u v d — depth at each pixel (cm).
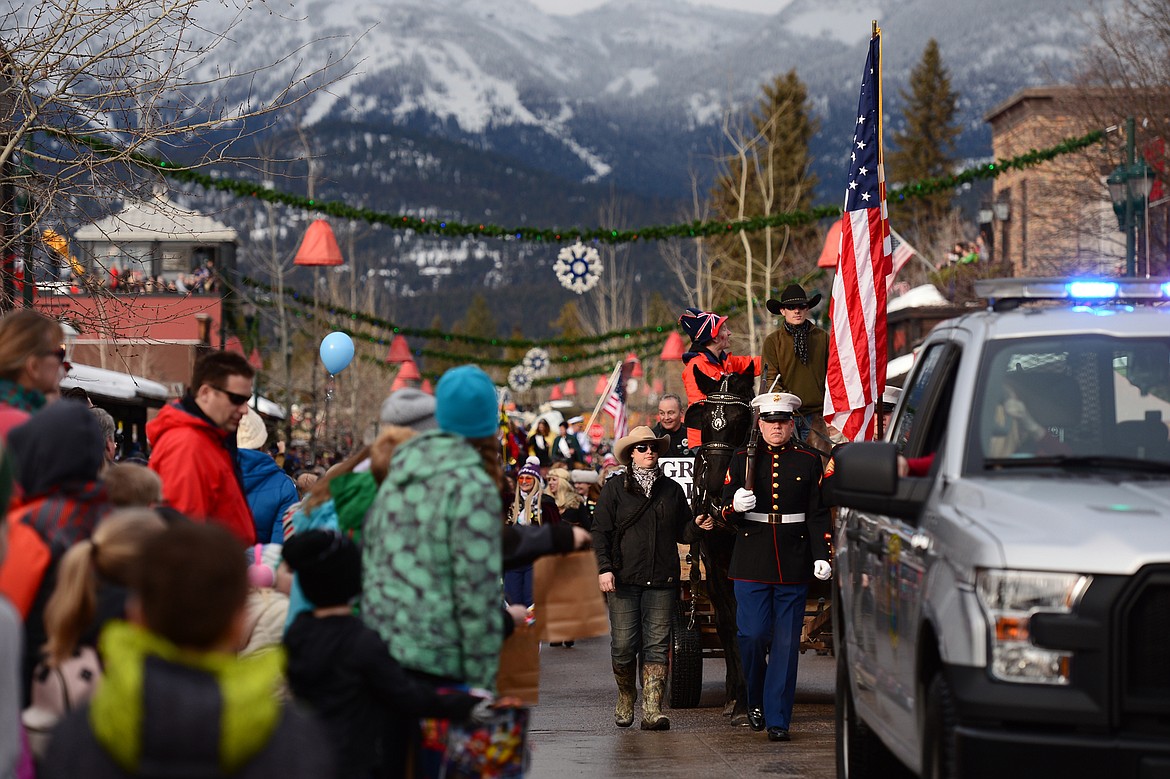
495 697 645
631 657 1317
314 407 4891
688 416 1508
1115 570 604
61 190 1368
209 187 2181
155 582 416
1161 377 750
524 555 734
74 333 1834
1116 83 3338
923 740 668
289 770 407
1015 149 6012
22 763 507
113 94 1346
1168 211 3228
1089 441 734
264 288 3941
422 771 657
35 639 629
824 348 1516
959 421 748
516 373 5522
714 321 1552
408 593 637
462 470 644
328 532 609
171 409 880
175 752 398
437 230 2698
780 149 7944
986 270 4434
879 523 841
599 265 2855
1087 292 839
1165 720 599
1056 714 600
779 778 1023
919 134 9900
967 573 633
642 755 1137
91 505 652
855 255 1391
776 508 1237
